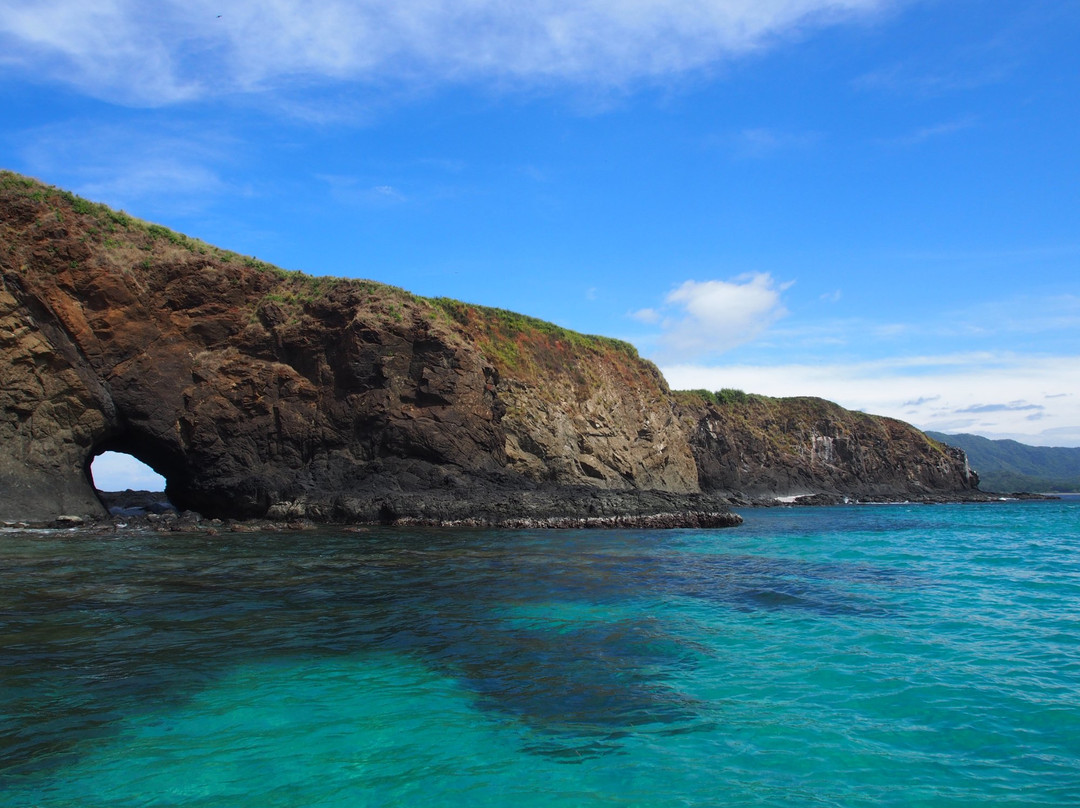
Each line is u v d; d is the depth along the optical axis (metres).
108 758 7.54
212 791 6.83
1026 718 8.74
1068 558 24.86
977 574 20.41
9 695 9.37
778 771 7.34
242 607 14.82
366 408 40.12
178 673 10.41
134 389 36.94
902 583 18.59
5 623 13.11
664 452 61.56
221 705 9.14
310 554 23.36
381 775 7.22
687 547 27.55
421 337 41.97
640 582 18.31
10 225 34.50
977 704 9.23
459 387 41.97
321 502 36.09
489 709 9.10
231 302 40.62
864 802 6.64
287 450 39.81
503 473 41.34
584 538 29.98
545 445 49.78
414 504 35.22
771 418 92.12
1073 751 7.80
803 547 28.39
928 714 8.89
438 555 23.36
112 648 11.59
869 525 43.78
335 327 41.41
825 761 7.57
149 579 18.06
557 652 11.65
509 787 6.97
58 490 34.00
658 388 66.25
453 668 10.77
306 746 7.93
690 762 7.55
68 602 15.02
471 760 7.58
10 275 33.62
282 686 9.89
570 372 57.22
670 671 10.66
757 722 8.67
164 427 37.59
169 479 40.66
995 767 7.41
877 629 13.26
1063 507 79.31
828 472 89.00
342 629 13.07
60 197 37.16
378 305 41.91
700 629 13.23
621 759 7.63
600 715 8.93
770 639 12.52
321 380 40.88
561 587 17.47
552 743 8.06
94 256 36.34
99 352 36.12
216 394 39.09
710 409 84.06
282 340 40.97
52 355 34.44
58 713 8.76
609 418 57.25
